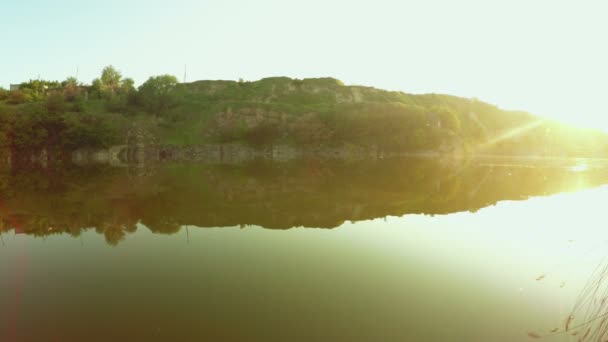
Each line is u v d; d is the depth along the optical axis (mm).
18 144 98938
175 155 125750
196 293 10188
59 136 106188
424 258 13820
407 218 21781
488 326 8602
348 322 8602
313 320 8648
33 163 96250
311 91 190000
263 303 9609
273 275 11727
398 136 143625
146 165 85000
